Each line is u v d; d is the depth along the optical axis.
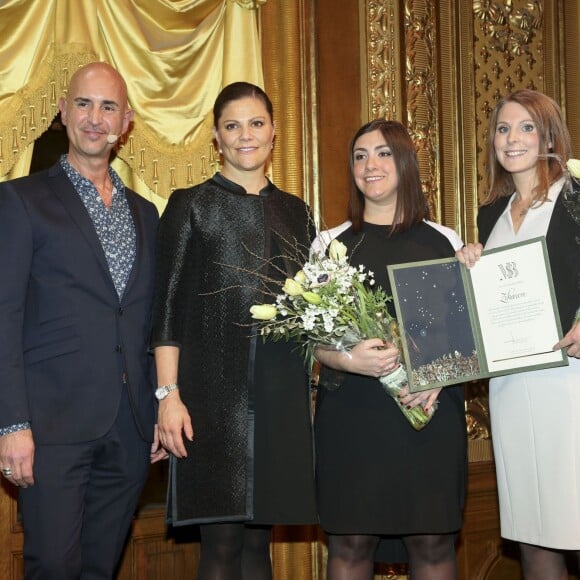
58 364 2.82
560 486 2.77
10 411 2.72
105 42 3.79
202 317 2.89
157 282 2.92
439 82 4.55
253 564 2.99
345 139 4.31
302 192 4.19
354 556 2.91
